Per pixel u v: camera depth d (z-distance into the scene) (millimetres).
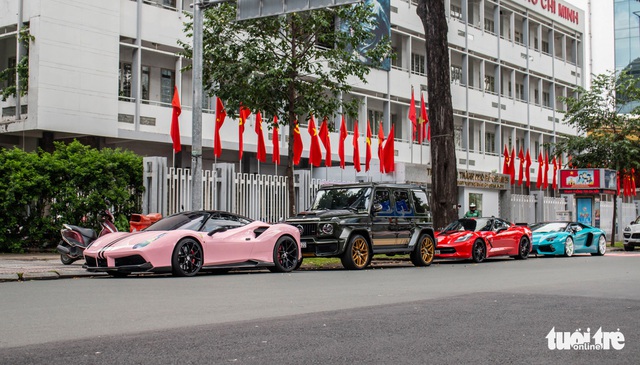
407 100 39906
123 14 26203
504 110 47438
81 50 24672
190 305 9031
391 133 31109
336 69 21422
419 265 18719
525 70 49906
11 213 19562
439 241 20656
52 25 23906
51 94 23828
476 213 24969
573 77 55531
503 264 19734
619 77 36688
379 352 5883
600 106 37594
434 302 9492
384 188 18031
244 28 20750
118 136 25812
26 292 10570
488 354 5844
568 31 55125
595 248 26797
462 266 18641
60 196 20328
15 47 25766
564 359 5707
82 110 24672
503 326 7348
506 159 40625
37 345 6156
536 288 11664
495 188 36000
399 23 39469
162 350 5926
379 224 17562
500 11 48594
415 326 7309
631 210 44562
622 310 8750
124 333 6812
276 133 26000
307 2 17031
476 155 44938
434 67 23469
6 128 24453
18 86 24188
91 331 6926
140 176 21625
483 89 45281
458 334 6824
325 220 16562
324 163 34969
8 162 19547
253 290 11109
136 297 9938
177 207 21656
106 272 14773
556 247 25047
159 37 27438
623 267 17734
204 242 14172
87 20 24859
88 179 20719
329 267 18016
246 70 19859
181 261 13914
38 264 16203
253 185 23688
